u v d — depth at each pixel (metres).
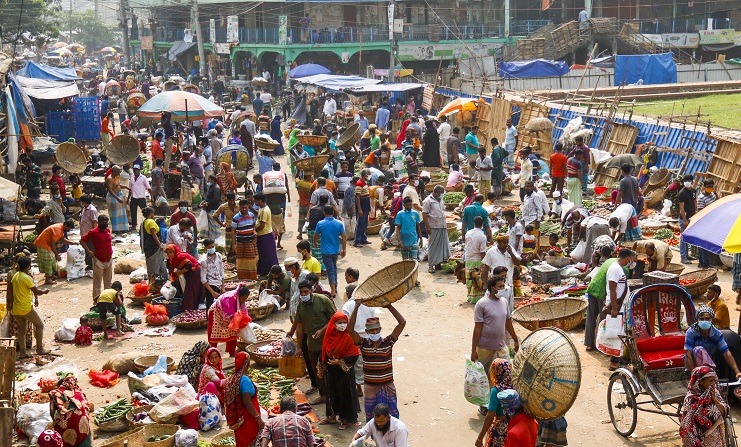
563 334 8.84
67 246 19.70
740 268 14.55
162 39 68.94
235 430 9.27
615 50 56.47
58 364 13.16
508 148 28.66
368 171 23.52
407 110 37.47
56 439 9.31
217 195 20.42
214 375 11.10
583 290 15.02
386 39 56.31
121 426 10.85
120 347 13.91
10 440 9.47
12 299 13.16
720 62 51.62
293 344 11.97
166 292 15.45
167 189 24.73
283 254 19.48
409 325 14.68
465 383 10.99
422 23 60.44
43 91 35.22
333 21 59.44
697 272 15.62
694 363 10.00
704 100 42.16
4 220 21.95
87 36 109.88
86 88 57.91
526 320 13.33
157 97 26.20
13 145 25.11
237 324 12.70
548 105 32.44
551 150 28.30
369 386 10.19
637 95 42.62
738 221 11.16
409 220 17.34
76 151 24.80
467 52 57.69
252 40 56.97
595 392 11.70
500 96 34.12
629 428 10.42
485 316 10.83
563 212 20.50
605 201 23.33
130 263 18.45
